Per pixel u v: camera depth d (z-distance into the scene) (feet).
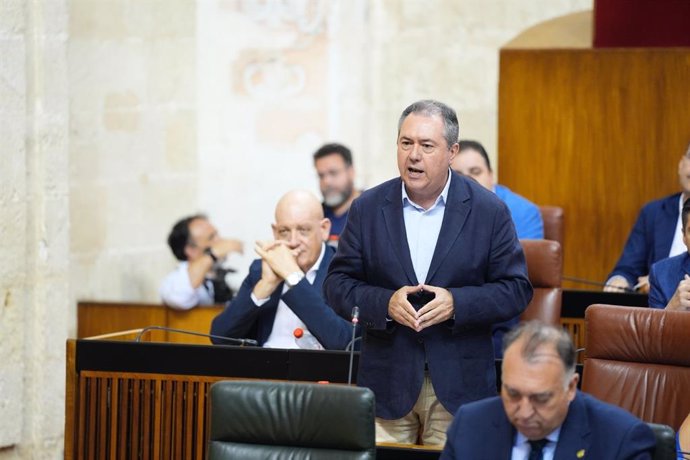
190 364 39.14
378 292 33.35
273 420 29.25
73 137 65.10
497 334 42.73
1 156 47.24
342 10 67.00
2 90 47.11
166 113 67.51
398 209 34.01
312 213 42.29
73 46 65.00
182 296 61.21
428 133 32.78
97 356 39.70
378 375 34.06
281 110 67.51
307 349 38.58
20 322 48.44
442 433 34.27
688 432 33.24
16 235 47.98
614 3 67.15
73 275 64.54
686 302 38.17
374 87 67.15
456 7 66.90
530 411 25.93
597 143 68.03
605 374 35.35
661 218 52.85
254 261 43.24
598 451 26.45
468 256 33.53
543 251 44.34
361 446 28.84
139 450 39.60
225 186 67.87
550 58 67.82
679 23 67.05
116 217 66.44
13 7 47.37
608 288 53.36
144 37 67.00
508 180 68.59
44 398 49.26
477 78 67.21
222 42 67.56
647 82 67.51
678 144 67.51
